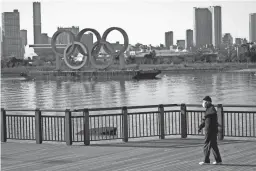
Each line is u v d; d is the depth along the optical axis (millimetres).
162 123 16484
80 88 139875
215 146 11828
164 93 106625
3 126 17016
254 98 81375
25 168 12031
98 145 15617
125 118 16156
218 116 15656
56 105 80875
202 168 11406
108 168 11727
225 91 104875
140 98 93750
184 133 16453
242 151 13461
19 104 84875
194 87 127312
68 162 12703
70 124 15859
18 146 15711
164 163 12141
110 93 112125
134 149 14477
